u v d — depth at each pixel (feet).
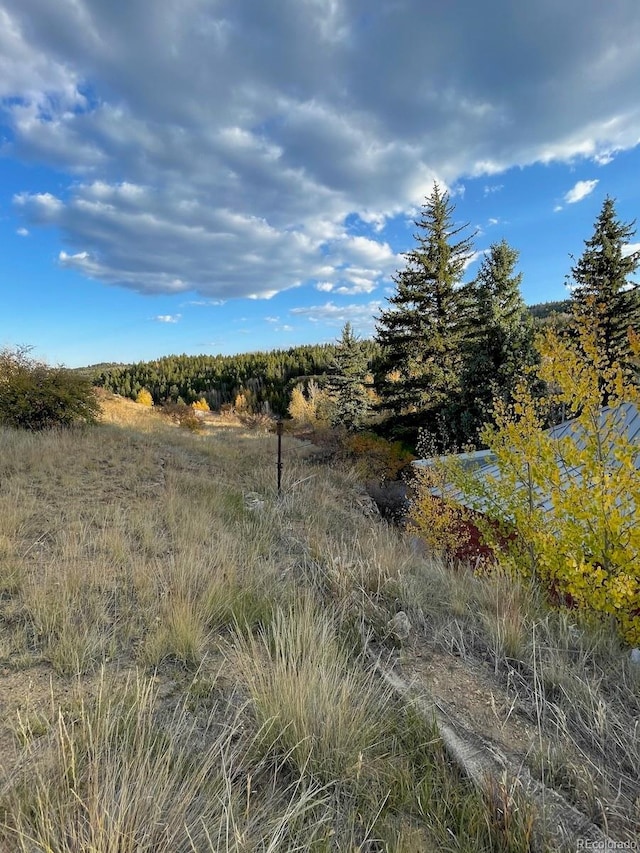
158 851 4.98
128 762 6.07
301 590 14.20
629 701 9.79
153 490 26.71
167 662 9.88
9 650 9.55
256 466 42.39
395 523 39.96
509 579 16.84
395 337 70.08
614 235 80.33
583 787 7.04
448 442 58.95
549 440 19.56
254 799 6.40
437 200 68.64
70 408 42.65
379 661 10.45
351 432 60.70
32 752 6.59
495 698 9.57
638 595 15.53
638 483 15.89
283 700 7.85
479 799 6.53
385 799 6.33
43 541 16.65
